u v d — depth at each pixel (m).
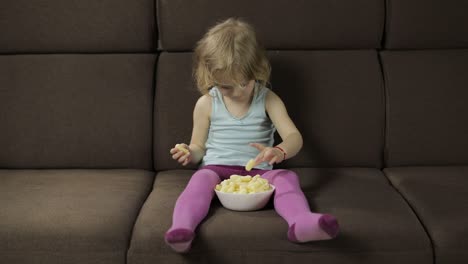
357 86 1.78
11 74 1.79
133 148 1.76
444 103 1.77
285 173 1.52
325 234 1.21
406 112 1.77
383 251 1.28
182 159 1.55
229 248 1.28
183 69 1.78
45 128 1.77
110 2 1.78
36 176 1.67
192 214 1.29
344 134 1.77
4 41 1.79
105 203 1.41
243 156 1.65
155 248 1.28
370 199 1.45
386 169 1.75
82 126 1.77
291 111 1.77
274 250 1.28
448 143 1.76
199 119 1.70
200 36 1.77
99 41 1.79
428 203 1.41
